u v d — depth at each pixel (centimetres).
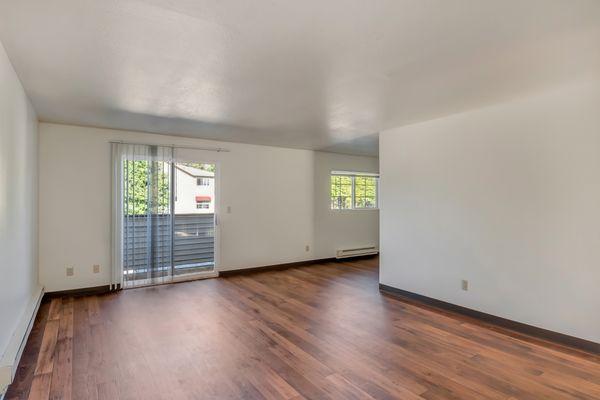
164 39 201
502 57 226
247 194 578
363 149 640
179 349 279
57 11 171
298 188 638
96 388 221
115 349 279
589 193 276
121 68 246
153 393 216
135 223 476
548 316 300
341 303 407
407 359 264
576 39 200
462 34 195
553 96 296
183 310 378
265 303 405
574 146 284
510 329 325
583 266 280
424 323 342
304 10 170
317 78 265
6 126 228
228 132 477
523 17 176
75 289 438
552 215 297
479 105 340
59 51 218
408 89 289
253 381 231
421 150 414
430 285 403
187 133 486
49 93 304
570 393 218
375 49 214
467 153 364
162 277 495
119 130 465
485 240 348
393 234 451
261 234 594
